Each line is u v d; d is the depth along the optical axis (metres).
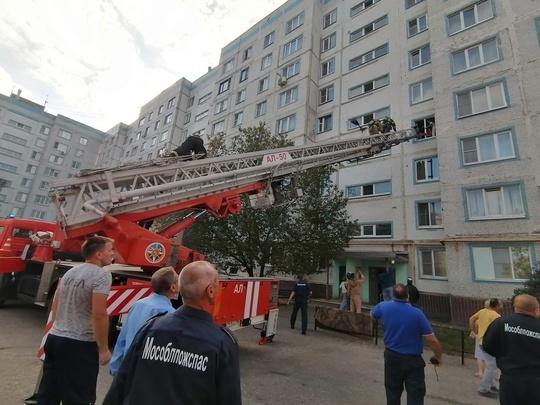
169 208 6.43
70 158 53.69
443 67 16.27
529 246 11.91
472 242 13.15
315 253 13.86
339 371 5.47
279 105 25.28
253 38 31.33
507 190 13.06
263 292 7.05
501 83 14.21
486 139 14.08
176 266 6.75
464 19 16.30
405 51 19.53
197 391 1.39
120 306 5.14
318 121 23.31
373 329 8.23
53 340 2.55
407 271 15.77
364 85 21.34
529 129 12.98
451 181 14.46
